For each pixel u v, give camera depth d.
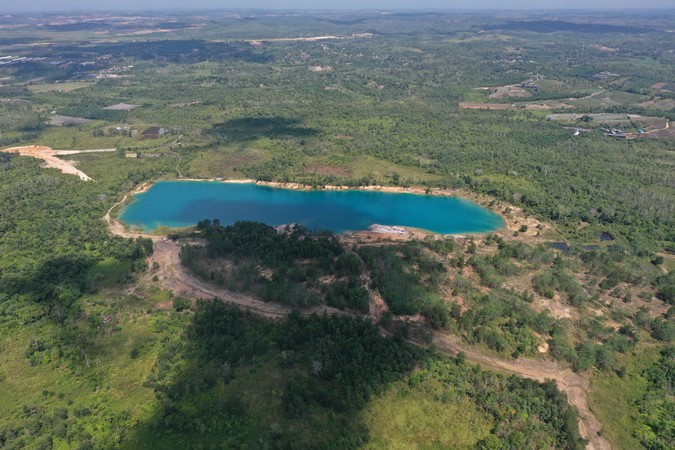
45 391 94.75
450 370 99.06
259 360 101.06
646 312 121.12
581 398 98.38
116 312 121.06
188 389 93.81
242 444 82.25
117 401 92.88
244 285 130.50
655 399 98.19
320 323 109.94
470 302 120.44
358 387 92.69
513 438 84.50
